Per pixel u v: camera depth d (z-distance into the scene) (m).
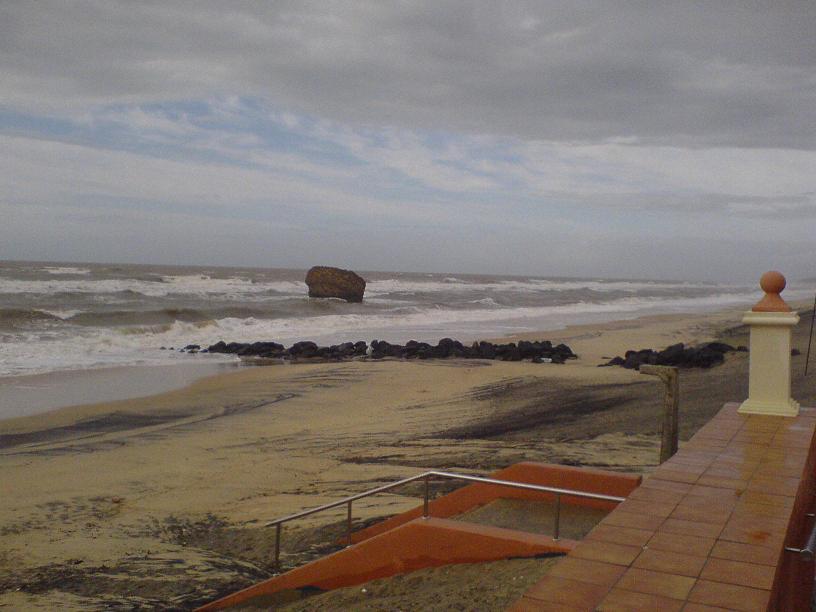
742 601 2.80
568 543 5.35
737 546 3.35
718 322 45.00
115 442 13.70
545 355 27.03
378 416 15.98
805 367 16.95
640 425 13.22
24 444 13.55
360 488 10.46
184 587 7.41
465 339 35.12
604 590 2.90
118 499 10.29
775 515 3.77
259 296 61.81
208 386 20.53
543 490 5.54
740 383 16.97
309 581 6.43
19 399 18.05
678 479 4.42
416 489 10.17
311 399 18.38
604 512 6.70
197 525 9.30
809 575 4.32
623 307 65.88
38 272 79.06
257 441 13.68
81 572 7.88
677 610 2.72
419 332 38.59
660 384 18.25
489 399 17.64
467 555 5.71
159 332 34.03
